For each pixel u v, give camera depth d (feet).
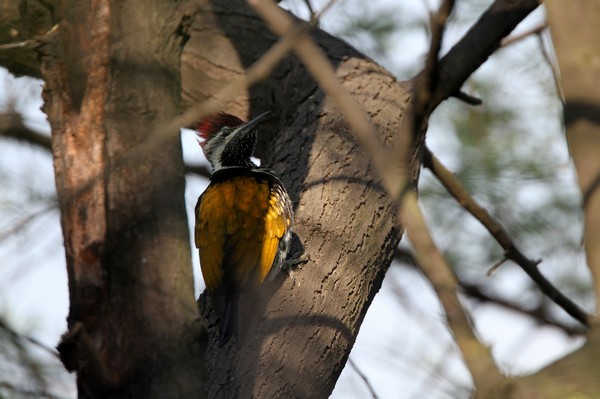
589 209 20.10
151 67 27.55
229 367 30.94
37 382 27.73
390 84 42.63
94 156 26.61
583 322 43.98
